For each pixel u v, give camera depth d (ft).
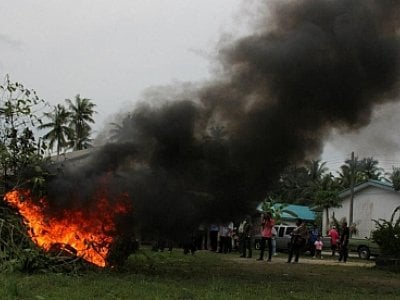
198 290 28.43
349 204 142.72
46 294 24.61
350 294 30.94
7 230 34.22
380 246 58.13
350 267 55.88
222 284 31.81
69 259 34.86
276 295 28.78
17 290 24.57
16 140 37.68
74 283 28.43
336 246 83.92
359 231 136.46
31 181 36.45
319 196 153.17
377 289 34.91
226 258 62.59
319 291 31.73
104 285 28.19
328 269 51.31
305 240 60.85
